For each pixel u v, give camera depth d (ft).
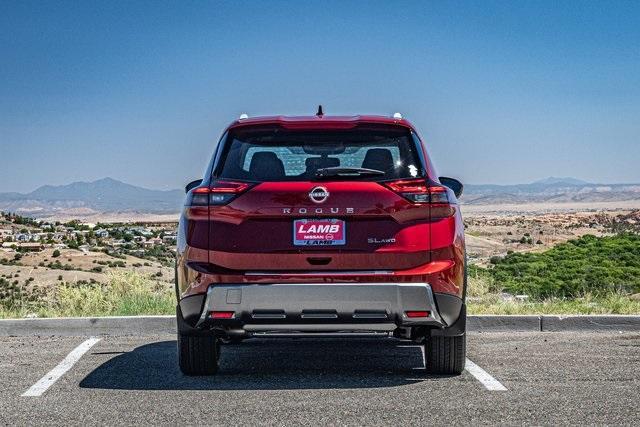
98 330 30.32
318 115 20.94
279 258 18.83
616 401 18.07
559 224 565.53
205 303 18.95
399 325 19.02
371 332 19.53
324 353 25.58
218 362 22.09
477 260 106.93
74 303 35.63
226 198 19.15
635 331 29.71
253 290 18.66
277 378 21.22
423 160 19.72
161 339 28.89
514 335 28.86
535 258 88.38
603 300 37.45
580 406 17.62
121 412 17.40
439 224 19.12
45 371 22.49
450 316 19.17
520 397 18.57
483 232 488.85
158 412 17.37
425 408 17.53
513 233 478.59
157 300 35.17
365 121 19.86
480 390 19.39
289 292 18.60
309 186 18.97
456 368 21.12
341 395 18.95
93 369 22.76
